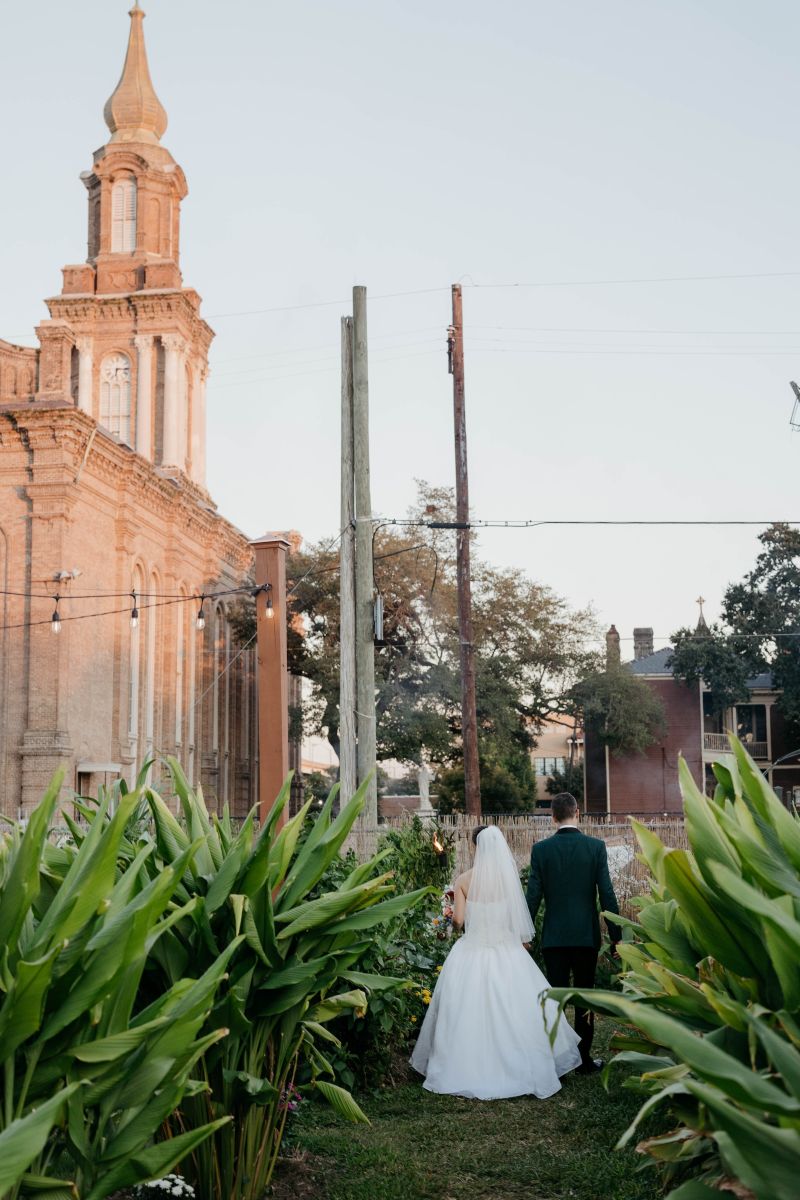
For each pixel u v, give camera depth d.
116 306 45.78
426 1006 7.67
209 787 43.91
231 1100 4.05
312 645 42.06
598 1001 2.64
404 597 39.53
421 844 9.57
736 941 2.63
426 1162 5.12
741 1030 2.41
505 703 40.53
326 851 4.27
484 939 6.78
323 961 3.97
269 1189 4.59
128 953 2.71
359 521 14.12
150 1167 2.70
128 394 45.69
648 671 51.16
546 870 7.19
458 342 24.02
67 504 31.17
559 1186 4.80
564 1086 6.63
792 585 46.59
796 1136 1.85
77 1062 2.73
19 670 30.59
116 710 34.81
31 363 33.22
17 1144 2.17
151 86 49.19
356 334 14.41
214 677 44.56
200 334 48.12
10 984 2.57
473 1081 6.39
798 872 2.62
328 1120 5.86
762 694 50.72
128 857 4.30
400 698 39.53
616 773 47.28
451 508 40.38
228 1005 3.71
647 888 11.96
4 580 31.09
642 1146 2.74
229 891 3.90
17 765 30.20
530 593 43.03
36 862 2.73
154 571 38.97
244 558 48.91
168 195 47.84
